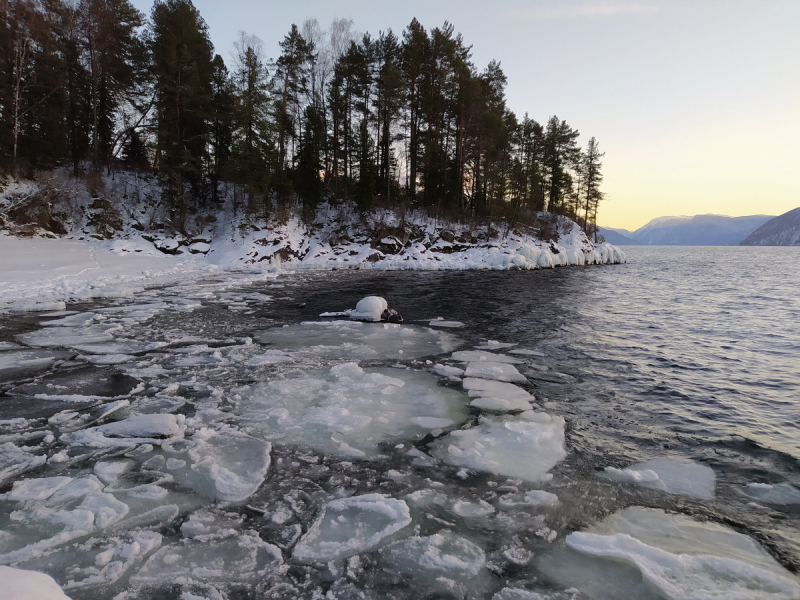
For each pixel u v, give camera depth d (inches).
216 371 276.7
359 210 1444.4
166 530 124.0
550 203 2235.5
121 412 210.2
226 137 1382.9
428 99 1603.1
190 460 164.7
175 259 1095.6
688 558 111.6
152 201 1262.3
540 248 1632.6
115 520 127.6
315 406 219.8
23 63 1103.6
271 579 105.0
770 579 104.8
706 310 577.3
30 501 136.6
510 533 124.6
